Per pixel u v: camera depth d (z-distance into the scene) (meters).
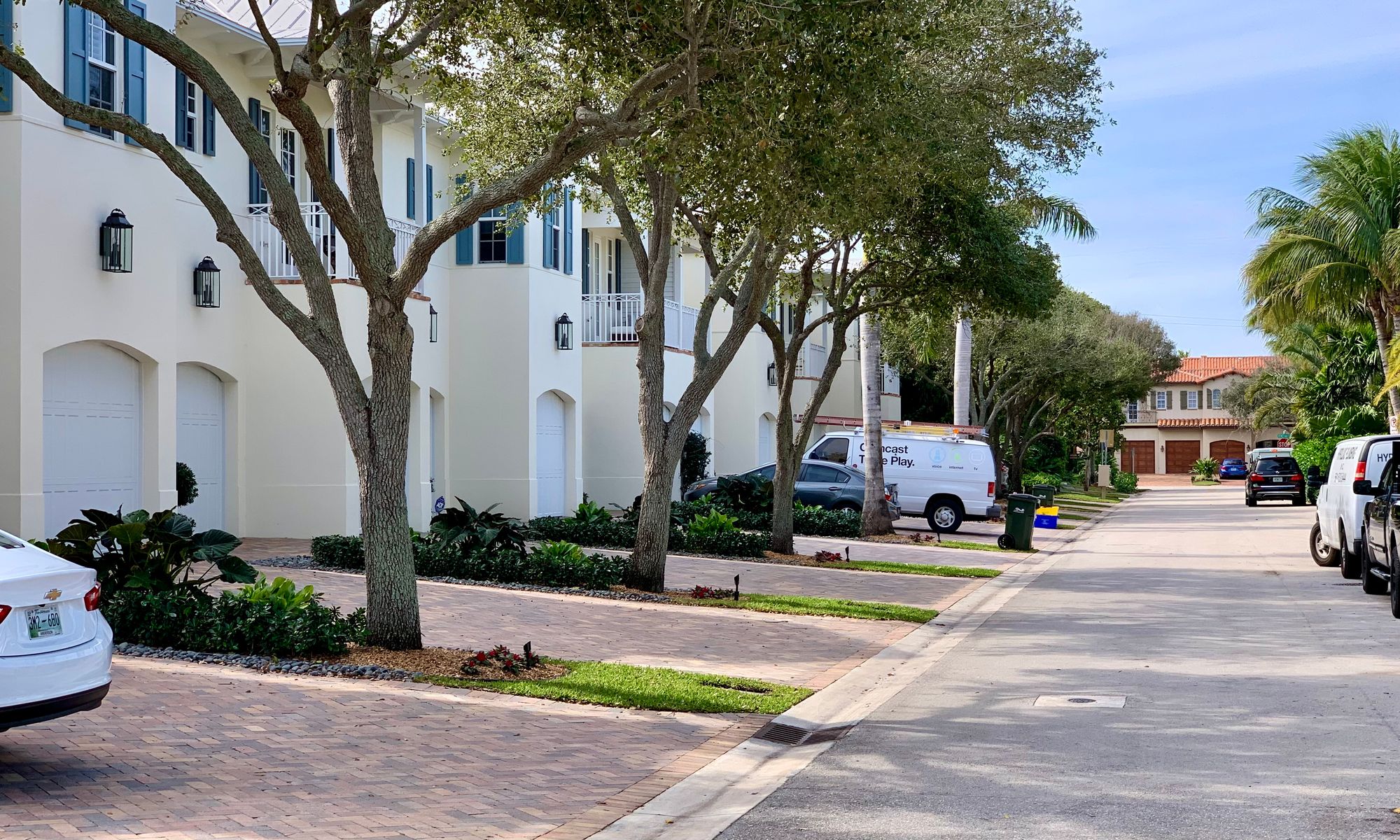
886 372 49.59
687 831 6.23
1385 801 6.46
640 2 10.95
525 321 25.22
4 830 5.68
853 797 6.84
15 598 6.25
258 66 20.58
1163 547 26.98
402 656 10.52
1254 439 92.38
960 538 29.78
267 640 10.24
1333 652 11.71
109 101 16.44
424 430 23.73
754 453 37.34
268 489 20.77
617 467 30.14
